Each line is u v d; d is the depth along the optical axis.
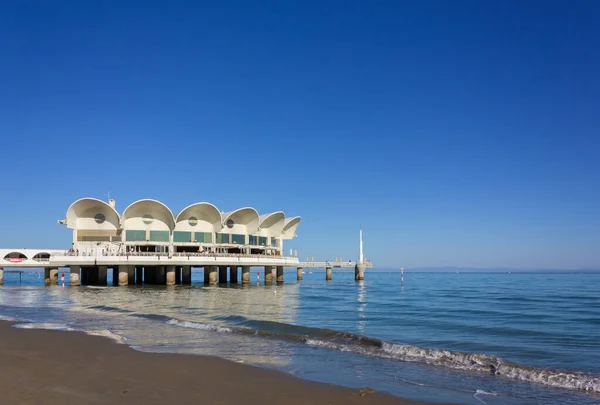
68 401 9.98
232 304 35.22
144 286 57.62
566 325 24.72
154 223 61.81
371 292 55.72
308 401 10.65
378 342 17.56
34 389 10.83
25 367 12.98
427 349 16.09
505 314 30.06
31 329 20.14
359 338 18.45
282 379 12.37
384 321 26.02
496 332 22.05
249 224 69.06
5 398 10.11
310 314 29.33
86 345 16.38
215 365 13.59
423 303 39.09
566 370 14.16
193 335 19.48
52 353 14.96
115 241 60.56
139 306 32.91
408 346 16.61
